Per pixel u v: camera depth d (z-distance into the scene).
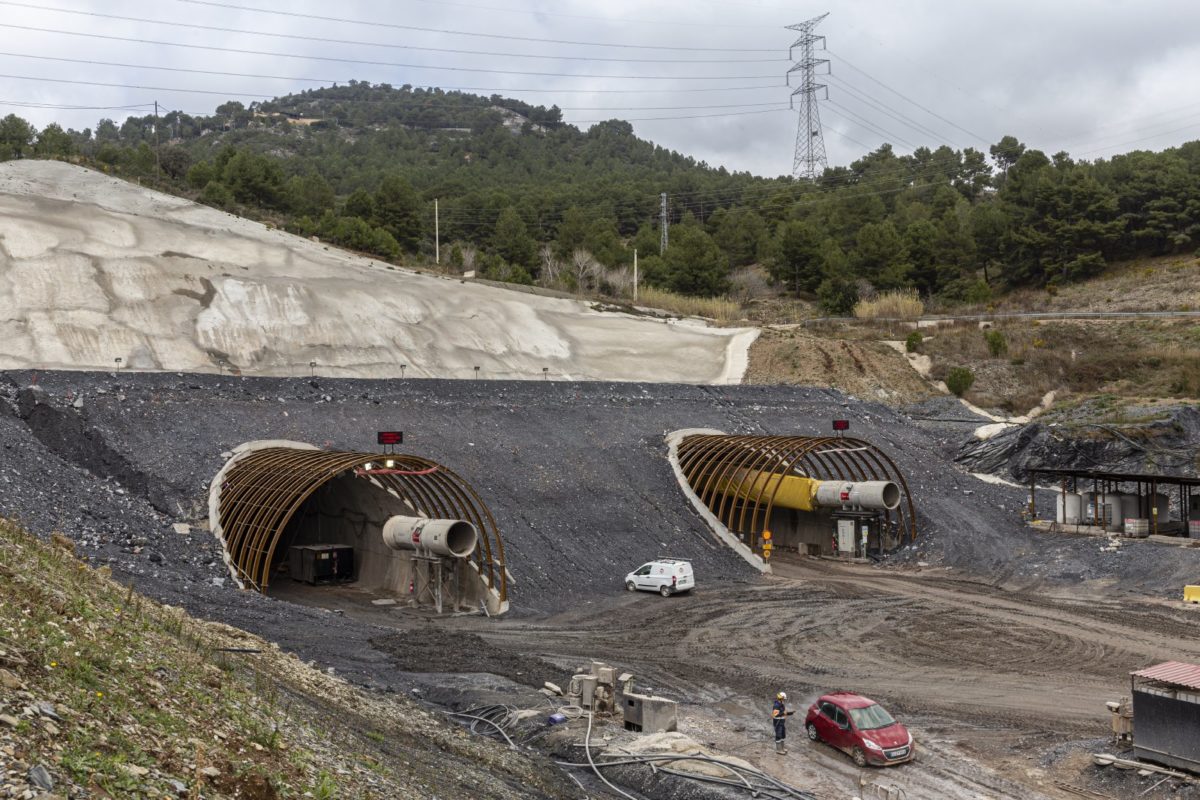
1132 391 63.94
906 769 18.69
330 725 14.19
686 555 40.81
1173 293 89.12
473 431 45.94
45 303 52.69
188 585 27.70
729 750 19.72
